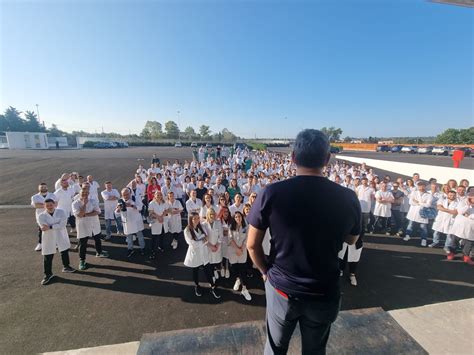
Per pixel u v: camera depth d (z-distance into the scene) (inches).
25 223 333.7
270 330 61.5
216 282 202.5
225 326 105.4
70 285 196.1
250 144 2220.7
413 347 93.0
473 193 232.1
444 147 1600.6
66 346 136.1
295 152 56.1
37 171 738.8
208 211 196.9
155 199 256.4
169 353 91.9
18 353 131.1
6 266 223.8
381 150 2023.9
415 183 322.3
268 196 53.8
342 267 181.3
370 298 179.0
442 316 136.9
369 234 310.0
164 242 286.7
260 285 199.0
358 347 92.6
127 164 940.0
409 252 257.6
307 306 53.2
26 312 163.3
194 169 548.4
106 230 295.6
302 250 51.2
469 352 113.7
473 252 243.3
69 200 307.0
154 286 196.7
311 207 50.0
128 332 146.6
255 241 58.3
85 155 1298.0
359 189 321.1
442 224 259.1
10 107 2691.9
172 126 3772.1
